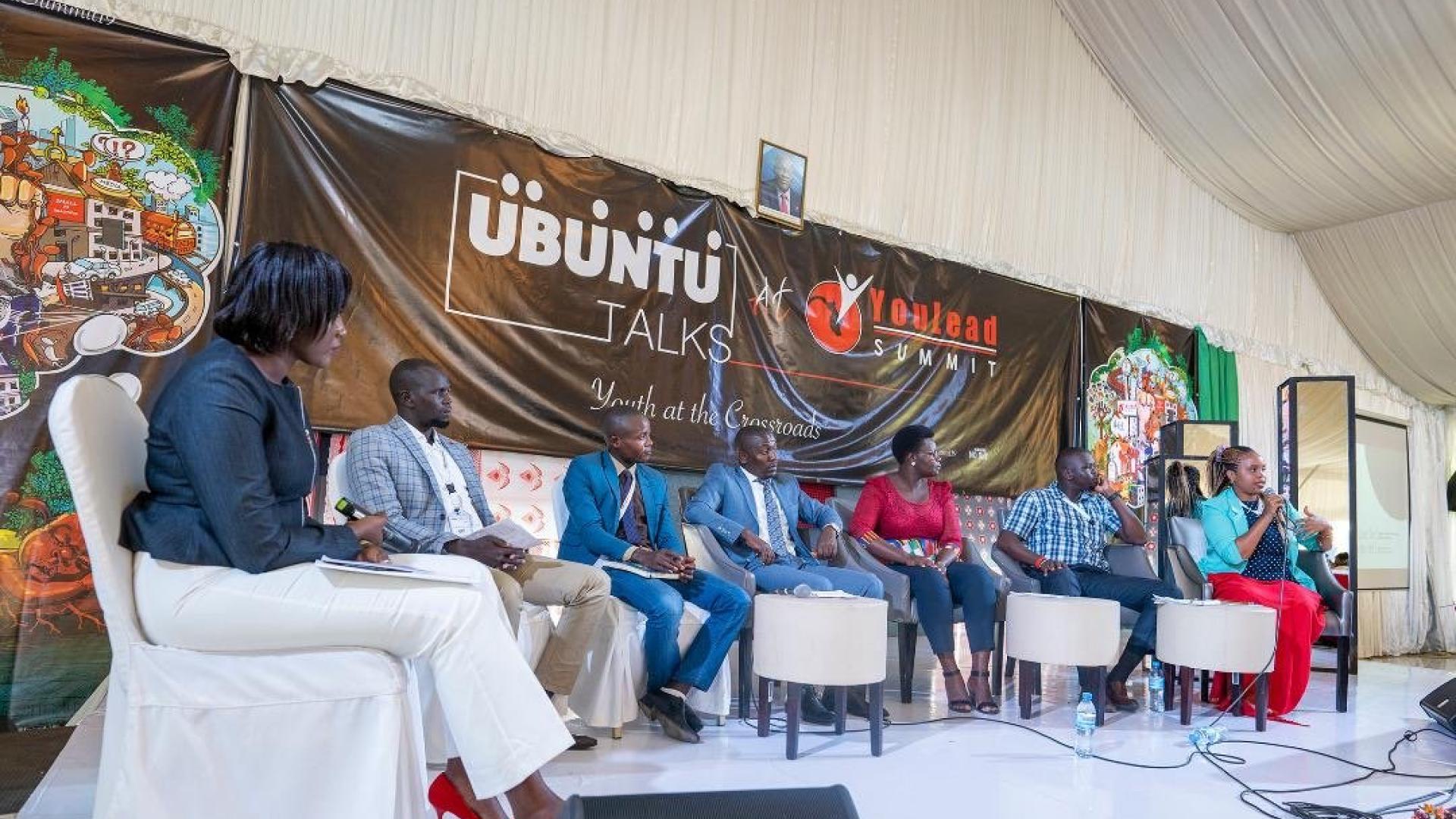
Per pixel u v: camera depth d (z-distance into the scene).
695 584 3.17
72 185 3.05
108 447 1.59
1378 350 8.33
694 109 4.64
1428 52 5.52
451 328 3.77
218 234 3.30
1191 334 7.04
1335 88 5.96
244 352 1.72
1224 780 2.72
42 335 2.98
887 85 5.45
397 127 3.71
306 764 1.58
